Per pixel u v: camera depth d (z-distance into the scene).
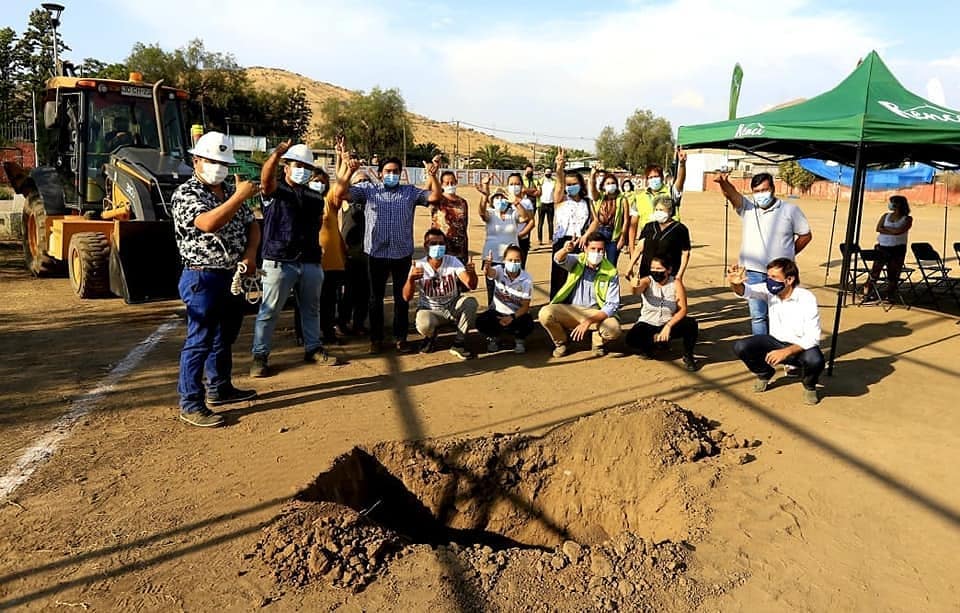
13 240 14.79
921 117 5.74
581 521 4.79
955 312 9.06
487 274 6.66
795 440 4.86
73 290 9.35
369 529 3.66
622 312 8.97
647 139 74.44
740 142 8.63
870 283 9.67
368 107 68.50
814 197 40.00
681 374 6.33
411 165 69.12
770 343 5.57
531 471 4.87
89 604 3.04
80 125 9.44
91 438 4.68
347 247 7.22
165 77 51.44
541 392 5.80
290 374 6.12
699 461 4.57
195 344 4.82
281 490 4.03
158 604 3.05
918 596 3.21
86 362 6.30
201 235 4.61
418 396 5.65
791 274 5.37
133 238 8.08
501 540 4.81
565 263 6.70
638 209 8.27
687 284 11.09
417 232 18.41
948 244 16.70
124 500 3.89
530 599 3.15
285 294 5.90
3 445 4.54
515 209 8.38
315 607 3.06
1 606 3.02
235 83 54.41
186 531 3.60
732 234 19.45
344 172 6.29
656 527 4.23
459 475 4.77
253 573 3.28
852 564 3.45
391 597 3.15
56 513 3.74
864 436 4.93
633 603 3.14
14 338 7.08
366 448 4.70
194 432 4.82
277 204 5.73
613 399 5.64
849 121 5.70
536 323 8.18
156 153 9.38
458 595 3.16
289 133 57.00
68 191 10.06
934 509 3.96
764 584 3.29
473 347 7.17
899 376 6.29
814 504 4.01
